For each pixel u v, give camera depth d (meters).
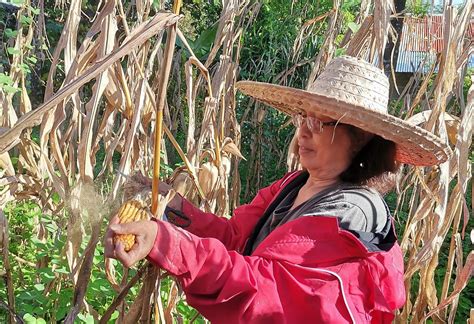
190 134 2.38
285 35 5.91
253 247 1.78
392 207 4.73
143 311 1.61
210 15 6.66
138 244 1.33
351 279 1.47
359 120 1.54
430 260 2.47
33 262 2.90
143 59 2.12
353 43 2.62
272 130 5.80
